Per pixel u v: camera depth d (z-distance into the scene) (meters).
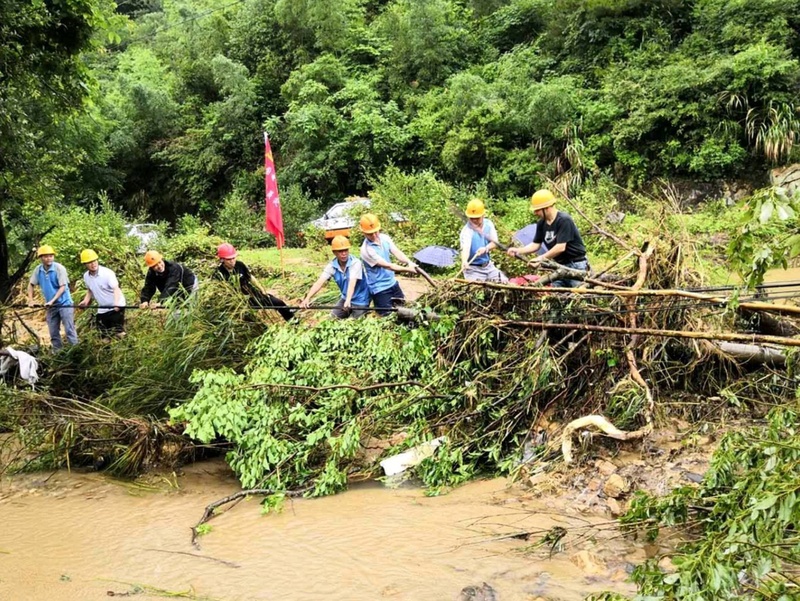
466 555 4.02
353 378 5.69
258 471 5.20
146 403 6.11
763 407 5.32
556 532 4.04
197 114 29.91
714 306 5.15
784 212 2.96
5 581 4.07
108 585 3.98
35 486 5.62
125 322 8.02
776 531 2.78
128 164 29.28
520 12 25.88
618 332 5.12
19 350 7.62
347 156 24.16
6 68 9.05
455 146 20.88
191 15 33.75
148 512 5.03
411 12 25.23
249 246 19.55
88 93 10.23
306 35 27.58
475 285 5.79
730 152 17.48
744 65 17.41
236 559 4.21
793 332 5.73
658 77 19.11
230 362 6.26
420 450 5.30
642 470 4.65
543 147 20.14
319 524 4.61
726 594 2.65
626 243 6.27
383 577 3.86
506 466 5.09
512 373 5.56
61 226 15.02
